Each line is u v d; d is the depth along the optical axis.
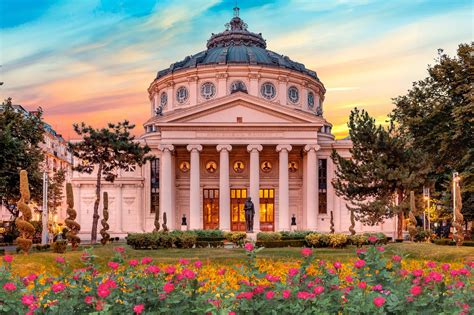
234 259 26.17
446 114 39.25
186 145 62.09
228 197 60.88
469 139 38.53
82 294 7.56
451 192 47.81
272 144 61.66
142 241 36.00
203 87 73.56
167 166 61.50
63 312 7.14
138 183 66.94
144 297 7.45
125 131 47.31
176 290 7.43
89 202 67.12
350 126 46.94
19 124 40.00
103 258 23.84
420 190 50.84
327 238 37.69
